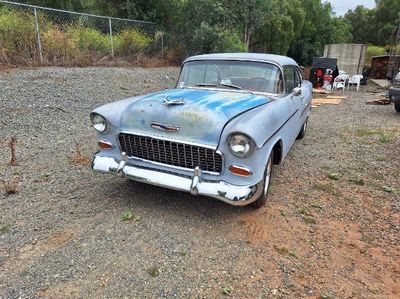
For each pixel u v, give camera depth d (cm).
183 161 334
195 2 1582
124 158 364
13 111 714
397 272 288
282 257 300
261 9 1755
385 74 2225
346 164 540
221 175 324
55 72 1063
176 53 1691
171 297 249
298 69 554
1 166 477
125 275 270
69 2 1653
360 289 266
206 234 329
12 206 371
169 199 394
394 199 421
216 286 262
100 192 407
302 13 3059
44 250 298
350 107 1132
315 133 749
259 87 436
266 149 338
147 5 1716
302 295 257
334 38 3712
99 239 315
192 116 324
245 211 374
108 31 1516
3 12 1140
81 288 255
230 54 479
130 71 1285
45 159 509
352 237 336
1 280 262
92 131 657
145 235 323
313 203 401
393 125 836
